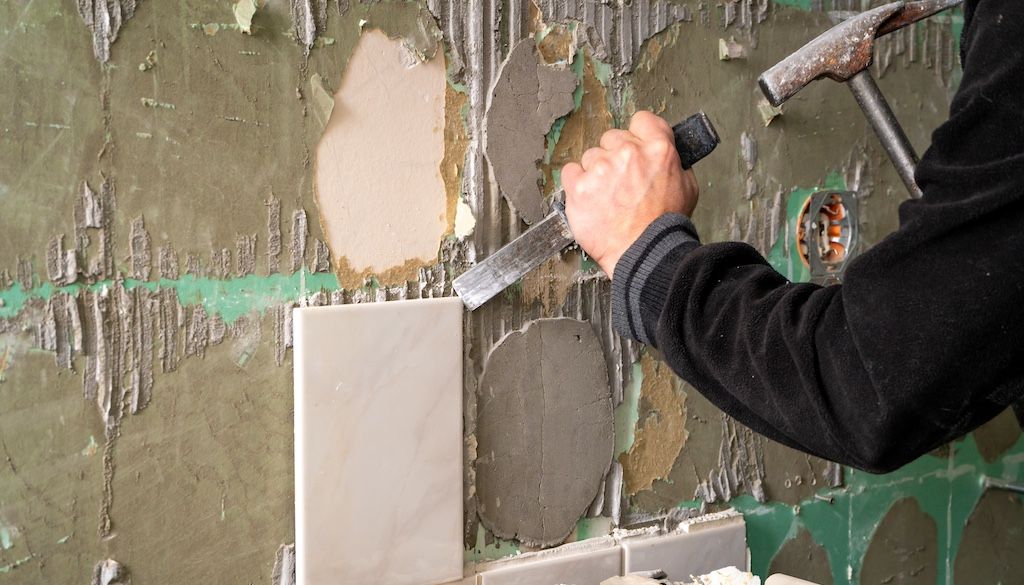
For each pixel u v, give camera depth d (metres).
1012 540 1.58
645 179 0.83
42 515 0.81
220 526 0.90
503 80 1.03
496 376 1.05
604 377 1.13
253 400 0.91
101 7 0.80
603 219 0.83
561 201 0.97
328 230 0.94
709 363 0.71
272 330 0.91
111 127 0.82
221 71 0.87
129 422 0.85
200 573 0.89
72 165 0.80
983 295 0.58
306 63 0.91
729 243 0.75
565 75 1.08
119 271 0.83
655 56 1.14
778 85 0.90
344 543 0.94
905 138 0.93
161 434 0.86
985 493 1.53
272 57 0.89
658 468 1.18
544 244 0.97
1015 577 1.59
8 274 0.78
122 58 0.82
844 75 0.93
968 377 0.60
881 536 1.41
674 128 0.91
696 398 1.21
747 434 1.26
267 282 0.91
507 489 1.06
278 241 0.91
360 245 0.96
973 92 0.62
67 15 0.79
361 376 0.94
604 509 1.14
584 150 1.10
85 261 0.82
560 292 1.10
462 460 1.02
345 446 0.93
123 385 0.84
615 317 0.81
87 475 0.83
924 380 0.59
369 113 0.95
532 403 1.08
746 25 1.22
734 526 1.22
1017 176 0.57
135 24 0.82
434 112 0.99
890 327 0.60
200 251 0.87
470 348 1.03
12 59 0.77
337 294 0.95
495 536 1.06
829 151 1.31
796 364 0.66
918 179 0.65
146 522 0.86
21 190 0.78
